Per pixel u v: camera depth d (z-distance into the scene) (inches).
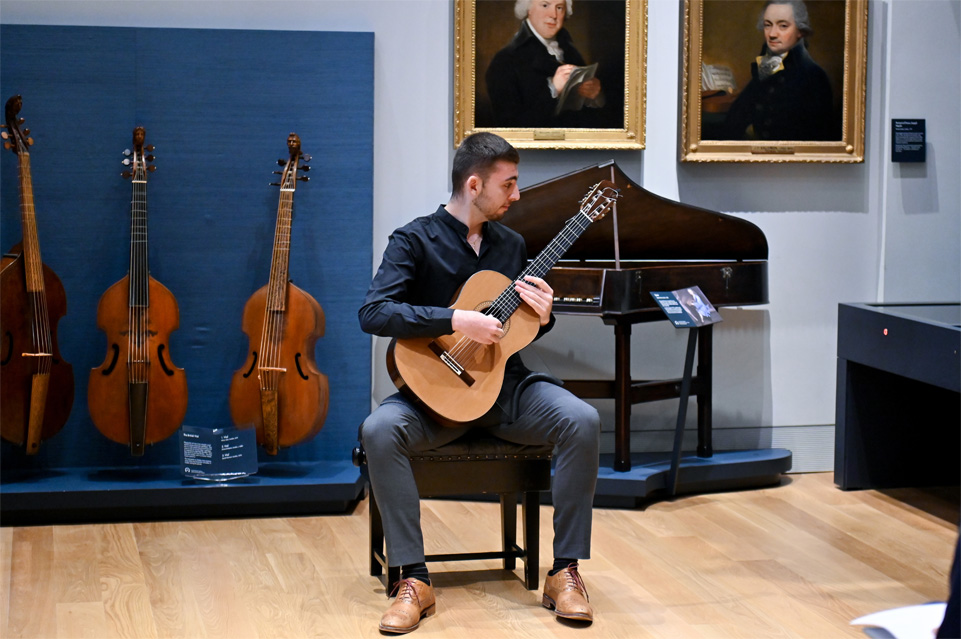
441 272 118.2
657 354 180.5
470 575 125.6
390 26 167.8
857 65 178.1
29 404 146.6
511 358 121.3
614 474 159.2
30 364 146.0
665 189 178.1
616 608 114.4
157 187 161.0
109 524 147.1
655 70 175.5
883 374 170.1
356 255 166.7
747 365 184.2
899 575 126.8
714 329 183.2
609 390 163.0
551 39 169.6
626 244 166.2
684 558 132.9
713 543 139.6
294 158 156.9
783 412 185.8
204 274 163.3
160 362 150.1
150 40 159.0
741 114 176.4
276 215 163.8
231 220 163.2
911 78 182.5
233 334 164.9
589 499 112.6
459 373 112.7
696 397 182.1
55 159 158.2
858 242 185.0
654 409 180.2
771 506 159.8
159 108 159.9
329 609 113.8
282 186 153.8
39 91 157.1
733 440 184.5
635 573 126.7
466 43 167.6
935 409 172.7
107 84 158.4
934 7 181.8
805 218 183.0
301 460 167.5
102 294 155.0
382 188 170.1
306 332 151.9
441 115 170.6
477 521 150.6
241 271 164.2
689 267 158.7
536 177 173.9
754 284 163.6
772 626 109.4
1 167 156.5
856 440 170.4
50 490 146.4
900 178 184.2
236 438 150.5
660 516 153.0
